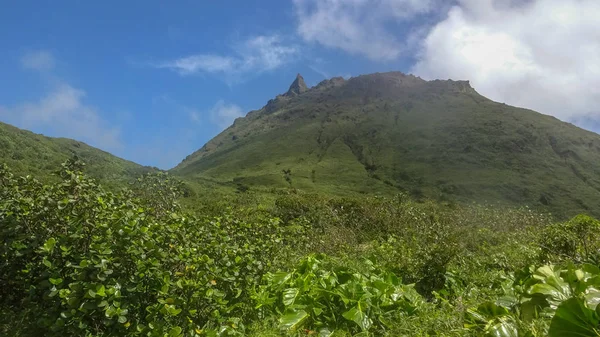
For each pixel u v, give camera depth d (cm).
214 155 17750
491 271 707
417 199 7612
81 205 500
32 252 504
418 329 421
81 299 392
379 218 1216
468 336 367
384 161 11025
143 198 798
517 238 1055
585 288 339
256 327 470
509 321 349
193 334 415
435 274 652
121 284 409
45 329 446
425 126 12719
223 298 493
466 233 1049
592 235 746
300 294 510
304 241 953
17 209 515
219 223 622
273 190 4981
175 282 445
